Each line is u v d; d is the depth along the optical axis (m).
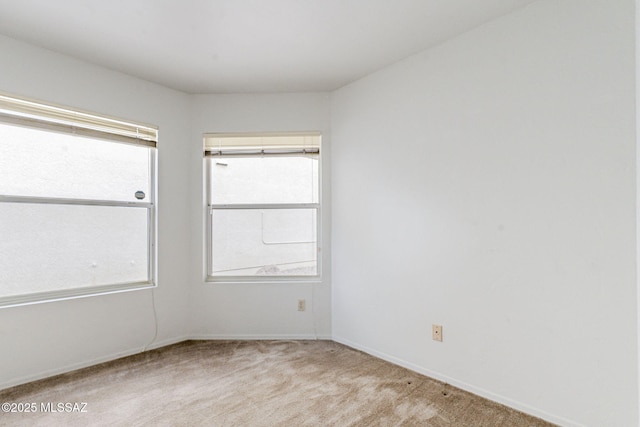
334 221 3.36
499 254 2.19
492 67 2.22
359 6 2.05
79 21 2.20
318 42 2.48
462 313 2.37
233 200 3.46
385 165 2.89
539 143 2.02
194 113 3.41
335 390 2.34
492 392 2.21
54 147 2.66
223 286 3.40
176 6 2.04
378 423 1.96
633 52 1.69
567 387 1.91
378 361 2.84
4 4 2.01
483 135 2.27
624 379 1.73
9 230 2.46
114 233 2.98
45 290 2.61
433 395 2.27
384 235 2.89
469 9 2.10
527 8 2.06
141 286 3.13
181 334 3.34
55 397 2.23
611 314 1.77
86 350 2.73
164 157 3.23
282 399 2.22
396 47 2.56
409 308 2.70
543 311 2.00
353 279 3.16
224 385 2.41
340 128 3.30
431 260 2.55
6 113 2.42
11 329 2.39
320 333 3.39
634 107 1.69
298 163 3.46
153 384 2.42
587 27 1.83
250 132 3.40
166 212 3.24
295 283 3.39
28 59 2.47
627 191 1.72
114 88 2.91
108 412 2.06
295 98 3.40
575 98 1.88
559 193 1.94
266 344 3.24
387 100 2.87
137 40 2.44
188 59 2.72
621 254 1.74
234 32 2.34
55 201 2.66
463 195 2.37
